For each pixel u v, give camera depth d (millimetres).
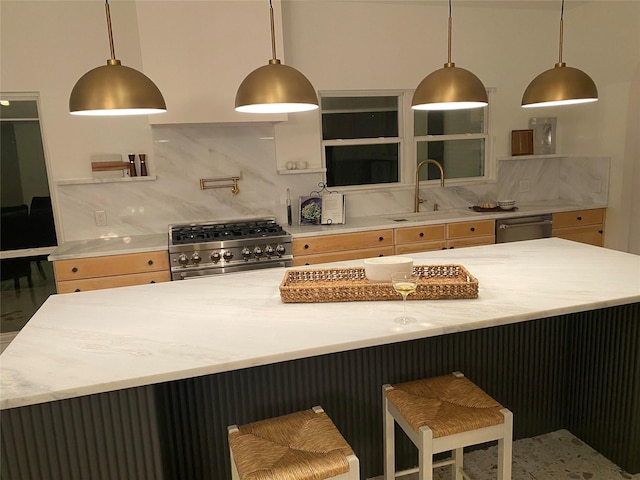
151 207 4004
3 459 1422
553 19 4828
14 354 1532
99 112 2125
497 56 4719
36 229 3861
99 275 3400
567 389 2529
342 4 4199
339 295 1953
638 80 4223
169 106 3453
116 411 1492
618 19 4273
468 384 1903
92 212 3885
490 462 2342
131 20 3748
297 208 4359
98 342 1615
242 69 3539
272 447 1535
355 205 4547
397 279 1758
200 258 3498
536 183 5086
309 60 4184
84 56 3697
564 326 2451
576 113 4879
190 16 3396
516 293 1953
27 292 3906
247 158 4160
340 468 1441
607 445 2322
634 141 4348
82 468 1492
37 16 3574
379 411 2188
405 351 2170
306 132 4301
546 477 2221
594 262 2404
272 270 2564
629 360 2166
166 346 1561
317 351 1506
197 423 1909
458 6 4480
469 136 4848
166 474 1757
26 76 3611
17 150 3742
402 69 4469
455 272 2176
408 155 4680
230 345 1546
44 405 1429
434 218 4238
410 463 2295
